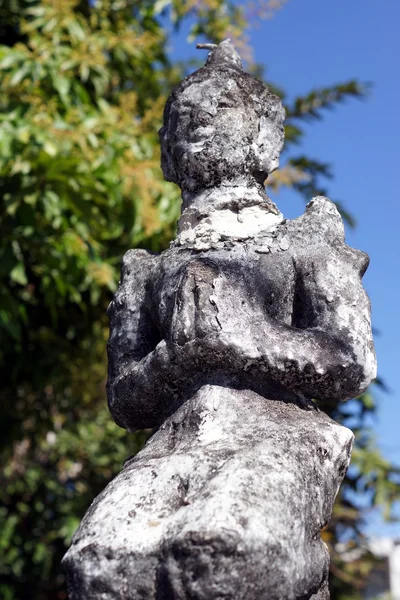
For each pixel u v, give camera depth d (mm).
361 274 2209
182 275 2088
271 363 2031
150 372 2133
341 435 2062
